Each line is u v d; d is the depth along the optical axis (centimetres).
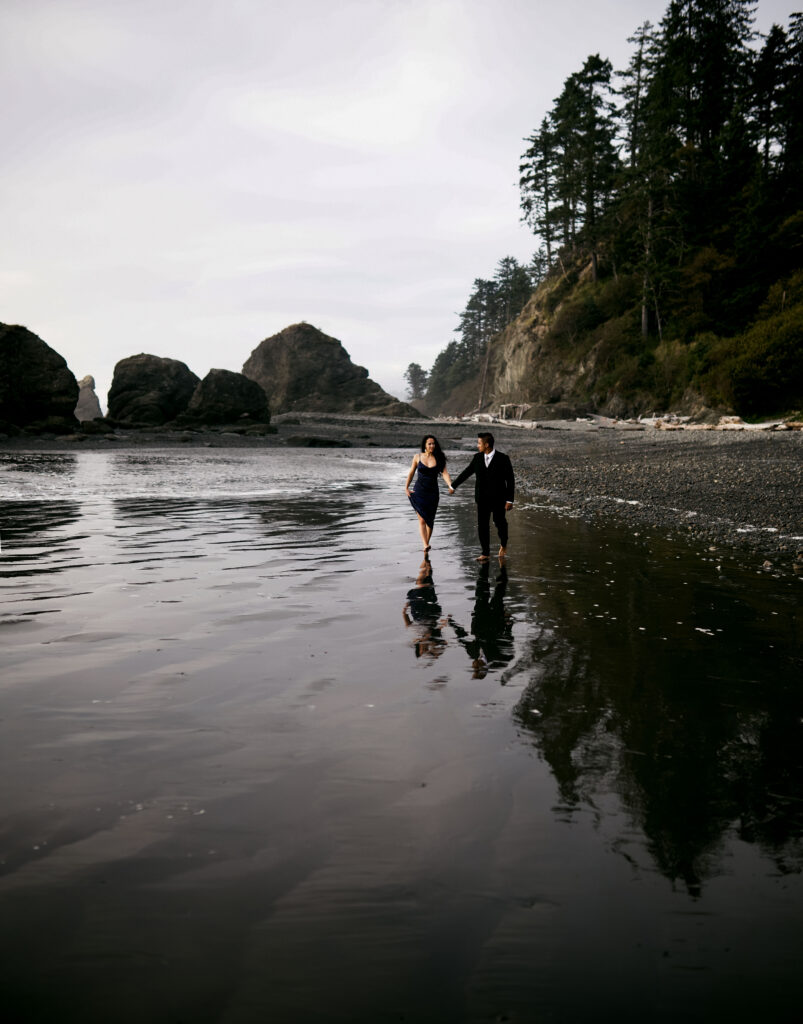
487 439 777
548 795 245
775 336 3553
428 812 231
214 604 531
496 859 205
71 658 394
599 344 6272
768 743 294
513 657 409
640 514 1085
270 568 680
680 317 5488
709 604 548
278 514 1089
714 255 4966
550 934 174
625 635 460
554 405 6481
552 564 714
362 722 308
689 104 5744
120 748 277
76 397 3494
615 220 6750
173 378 4503
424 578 643
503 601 554
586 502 1247
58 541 823
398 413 7950
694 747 289
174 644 425
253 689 348
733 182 5372
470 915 180
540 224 8362
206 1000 151
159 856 204
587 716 321
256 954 166
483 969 162
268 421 4594
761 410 3662
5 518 1009
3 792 240
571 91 6894
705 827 226
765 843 217
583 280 7781
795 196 4803
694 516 1039
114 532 894
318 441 3550
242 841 212
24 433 3158
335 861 203
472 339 14812
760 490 1234
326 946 168
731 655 418
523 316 9619
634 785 254
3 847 207
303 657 402
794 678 378
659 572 674
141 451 2820
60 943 168
